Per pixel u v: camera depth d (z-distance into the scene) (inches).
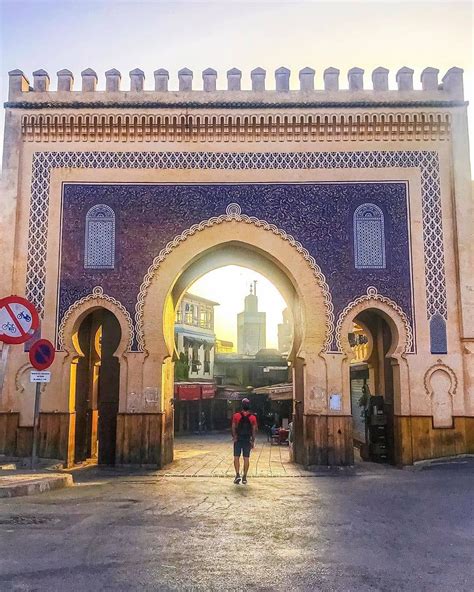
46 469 445.7
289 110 528.4
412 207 520.4
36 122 532.1
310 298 510.6
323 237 518.6
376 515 282.2
